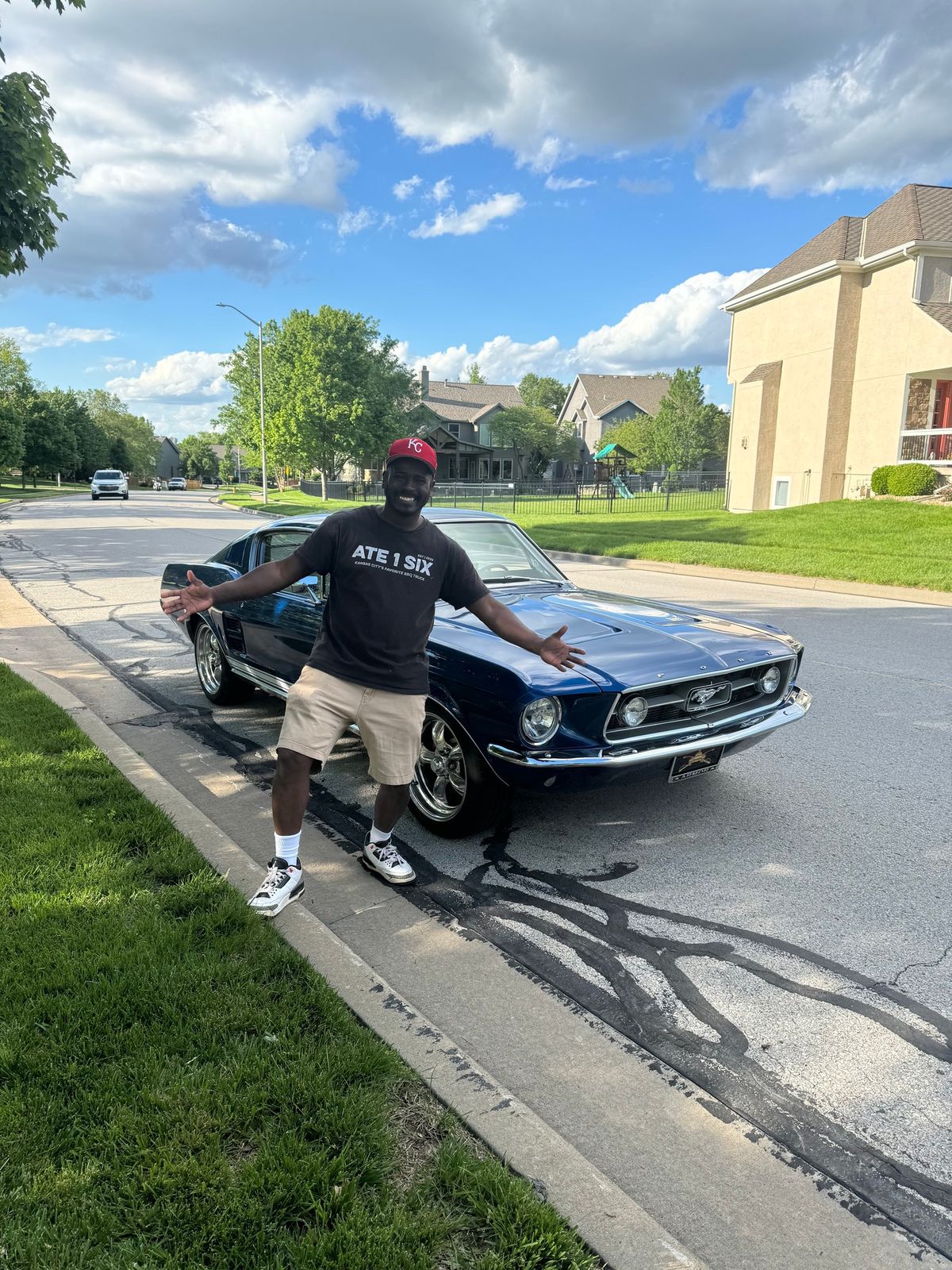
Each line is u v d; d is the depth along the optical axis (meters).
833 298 23.84
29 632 8.93
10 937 2.82
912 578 12.57
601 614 4.34
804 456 25.48
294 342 50.72
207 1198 1.87
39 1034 2.36
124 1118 2.06
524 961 3.04
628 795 4.68
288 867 3.22
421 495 2.99
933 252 21.39
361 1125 2.08
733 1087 2.43
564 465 64.31
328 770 5.00
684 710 3.76
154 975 2.63
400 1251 1.75
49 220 6.21
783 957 3.09
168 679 7.02
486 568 5.06
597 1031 2.66
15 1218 1.80
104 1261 1.71
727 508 29.20
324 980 2.66
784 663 4.12
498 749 3.51
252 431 57.19
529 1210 1.84
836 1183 2.10
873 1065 2.53
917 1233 1.95
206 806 4.34
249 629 5.47
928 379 22.27
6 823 3.68
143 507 38.38
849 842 4.07
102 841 3.55
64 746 4.73
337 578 3.10
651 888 3.60
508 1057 2.52
